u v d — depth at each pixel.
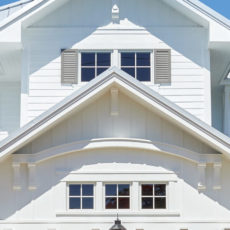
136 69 20.81
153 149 17.59
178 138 17.64
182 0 20.44
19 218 17.39
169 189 17.58
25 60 20.66
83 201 17.58
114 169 17.64
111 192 17.66
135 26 20.97
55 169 17.59
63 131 17.64
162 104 17.11
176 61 20.78
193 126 17.12
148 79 20.78
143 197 17.62
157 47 20.88
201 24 20.86
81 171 17.61
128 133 17.67
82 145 17.59
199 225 17.38
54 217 17.42
